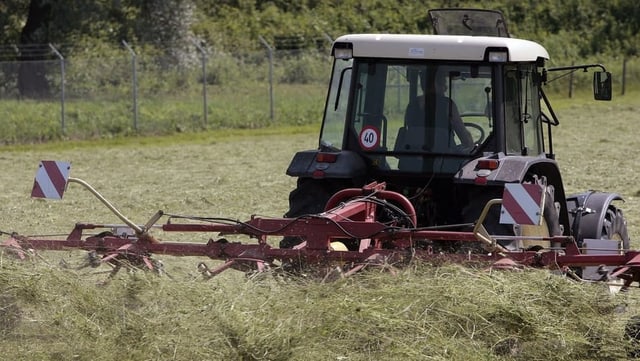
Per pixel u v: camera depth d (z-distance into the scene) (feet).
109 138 263.49
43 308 68.90
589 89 372.58
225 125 285.23
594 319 65.77
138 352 63.00
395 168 84.74
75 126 267.59
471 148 83.15
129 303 69.87
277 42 398.42
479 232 70.23
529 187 66.74
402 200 78.07
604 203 91.91
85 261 74.33
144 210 141.90
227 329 62.80
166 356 62.44
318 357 61.16
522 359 63.62
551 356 63.52
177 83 312.91
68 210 141.49
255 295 67.31
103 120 273.13
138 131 270.87
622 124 271.90
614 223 93.76
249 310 65.36
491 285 66.39
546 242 82.53
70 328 66.59
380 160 85.15
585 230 89.92
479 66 82.84
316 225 72.59
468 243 76.02
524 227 78.64
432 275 68.64
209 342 62.64
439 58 82.64
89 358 63.67
